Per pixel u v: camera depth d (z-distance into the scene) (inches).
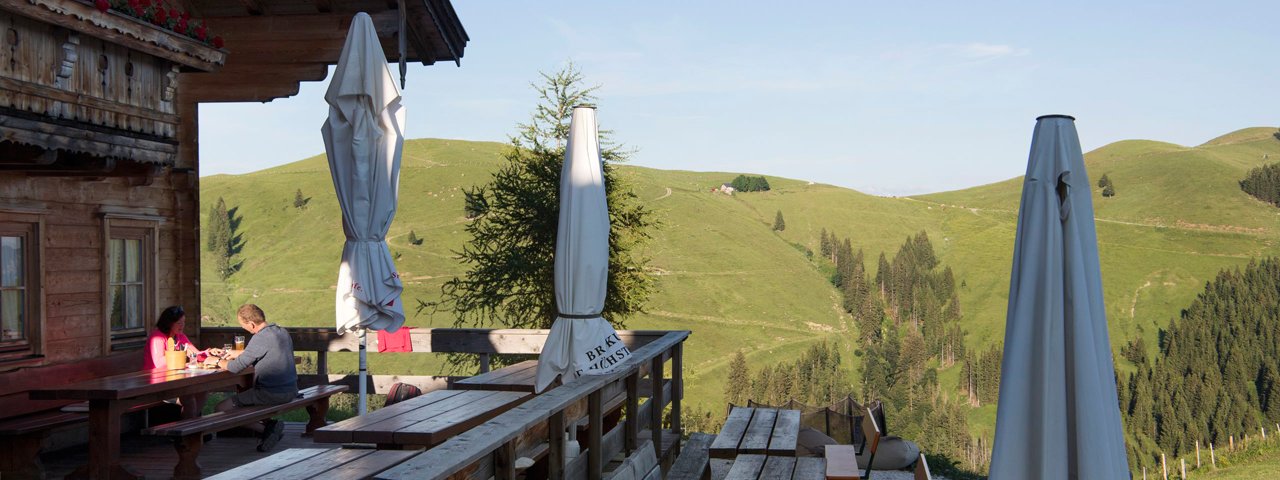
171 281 379.6
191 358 318.7
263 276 6122.1
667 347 303.7
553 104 1163.9
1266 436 4611.2
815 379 5226.4
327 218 6968.5
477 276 1155.9
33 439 264.8
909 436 5093.5
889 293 6953.7
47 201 305.1
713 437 341.4
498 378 257.1
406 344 394.0
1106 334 177.0
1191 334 5782.5
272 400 299.6
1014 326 177.9
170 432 250.1
